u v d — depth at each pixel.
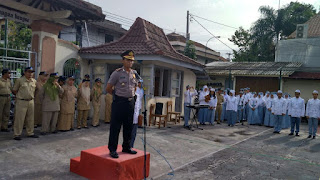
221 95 12.64
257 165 6.01
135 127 5.88
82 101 8.27
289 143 8.73
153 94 10.02
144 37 10.51
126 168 4.23
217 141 8.28
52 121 7.38
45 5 8.28
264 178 5.17
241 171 5.51
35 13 7.86
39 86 7.84
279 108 10.62
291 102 10.35
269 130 11.50
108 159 4.20
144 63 9.83
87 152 4.52
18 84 6.43
